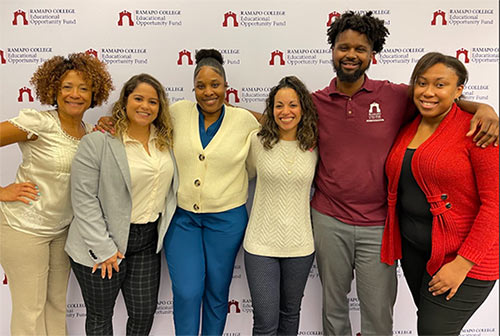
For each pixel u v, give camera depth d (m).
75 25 1.63
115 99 1.67
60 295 1.56
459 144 1.16
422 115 1.27
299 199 1.40
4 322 1.78
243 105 1.70
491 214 1.12
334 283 1.49
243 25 1.65
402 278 1.82
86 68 1.32
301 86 1.35
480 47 1.68
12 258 1.38
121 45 1.65
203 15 1.64
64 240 1.49
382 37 1.34
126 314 1.84
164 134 1.40
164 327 1.84
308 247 1.42
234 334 1.86
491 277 1.19
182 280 1.47
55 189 1.35
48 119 1.31
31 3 1.61
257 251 1.41
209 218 1.48
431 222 1.26
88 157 1.27
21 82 1.65
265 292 1.41
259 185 1.44
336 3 1.64
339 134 1.37
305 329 1.86
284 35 1.66
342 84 1.36
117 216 1.32
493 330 1.84
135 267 1.45
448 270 1.19
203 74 1.35
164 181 1.39
